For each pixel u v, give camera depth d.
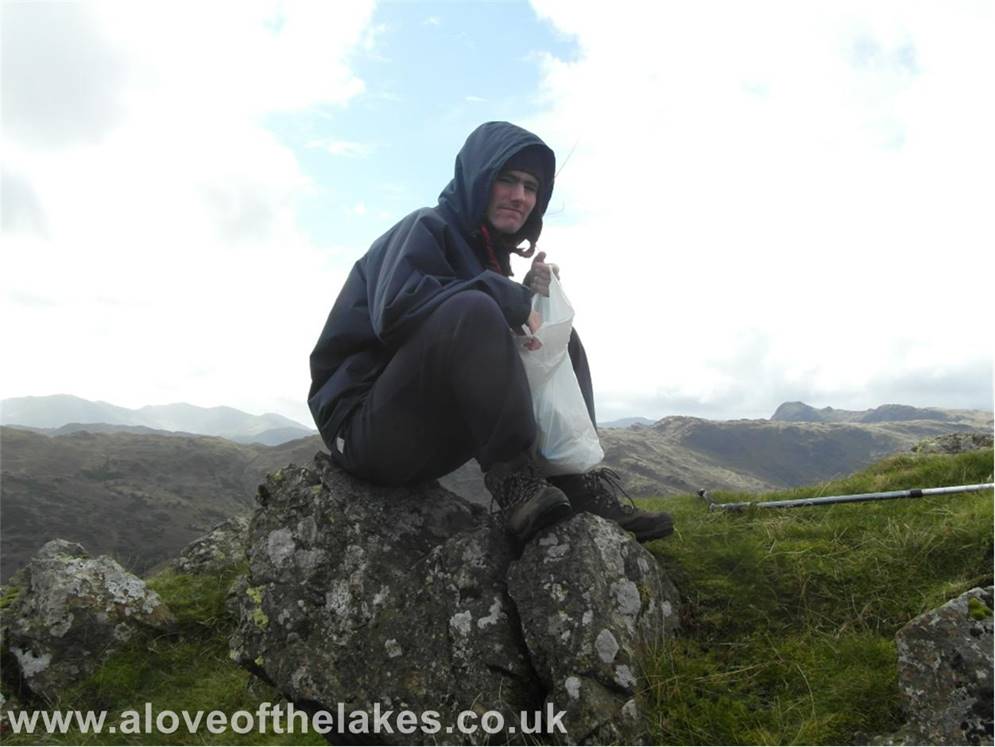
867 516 4.33
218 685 6.00
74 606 6.58
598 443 3.45
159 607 6.99
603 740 2.74
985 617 2.53
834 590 3.50
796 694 2.93
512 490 3.22
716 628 3.40
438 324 3.16
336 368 3.74
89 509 124.62
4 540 108.25
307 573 3.52
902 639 2.65
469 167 3.69
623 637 2.97
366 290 3.67
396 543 3.58
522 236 3.97
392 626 3.29
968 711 2.44
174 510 130.00
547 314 3.49
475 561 3.28
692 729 2.81
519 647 3.08
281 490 3.82
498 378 3.09
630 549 3.29
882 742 2.55
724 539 4.11
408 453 3.48
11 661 6.34
